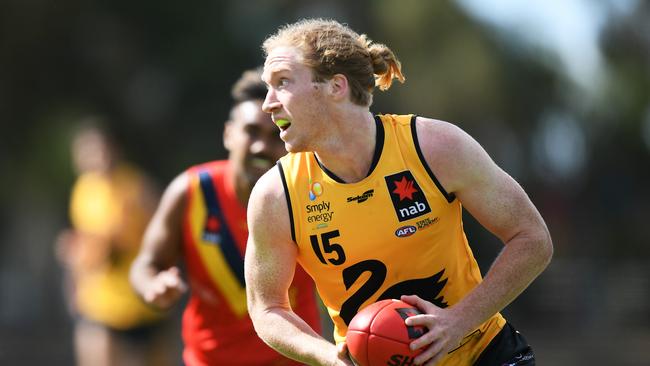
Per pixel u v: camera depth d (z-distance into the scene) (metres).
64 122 71.88
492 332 14.98
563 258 71.94
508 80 72.50
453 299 14.35
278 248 13.98
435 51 69.81
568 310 54.72
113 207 32.19
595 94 77.38
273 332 13.96
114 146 33.31
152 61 73.56
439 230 13.80
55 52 72.62
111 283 32.09
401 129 13.67
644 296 54.34
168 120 73.50
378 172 13.55
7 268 78.44
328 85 13.27
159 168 73.12
